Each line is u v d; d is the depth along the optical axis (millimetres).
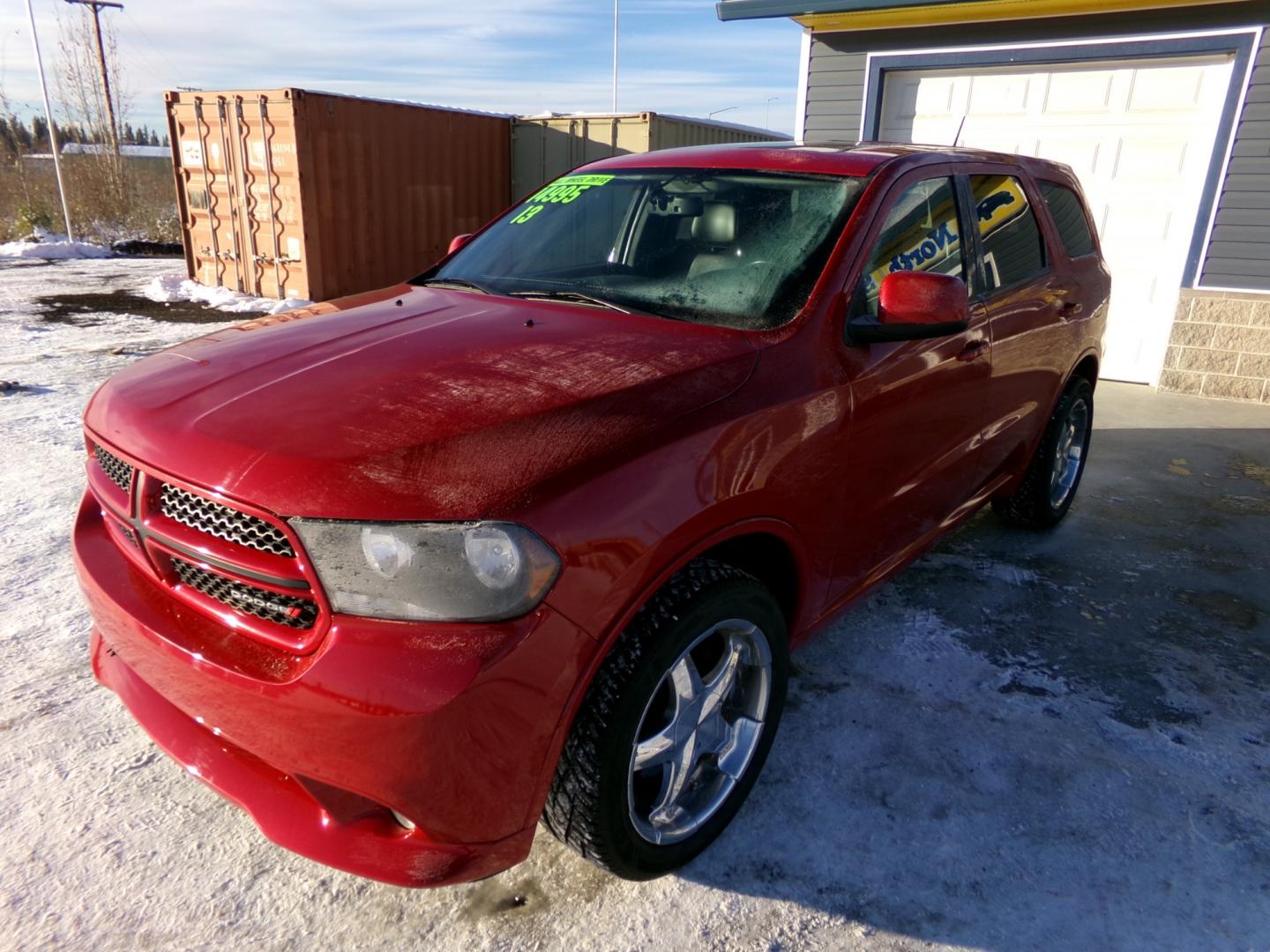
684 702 2131
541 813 1933
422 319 2588
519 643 1686
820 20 7953
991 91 7898
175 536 1914
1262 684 3209
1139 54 7121
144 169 21047
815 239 2672
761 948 2055
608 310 2629
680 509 1940
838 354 2486
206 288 11641
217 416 1946
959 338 3055
